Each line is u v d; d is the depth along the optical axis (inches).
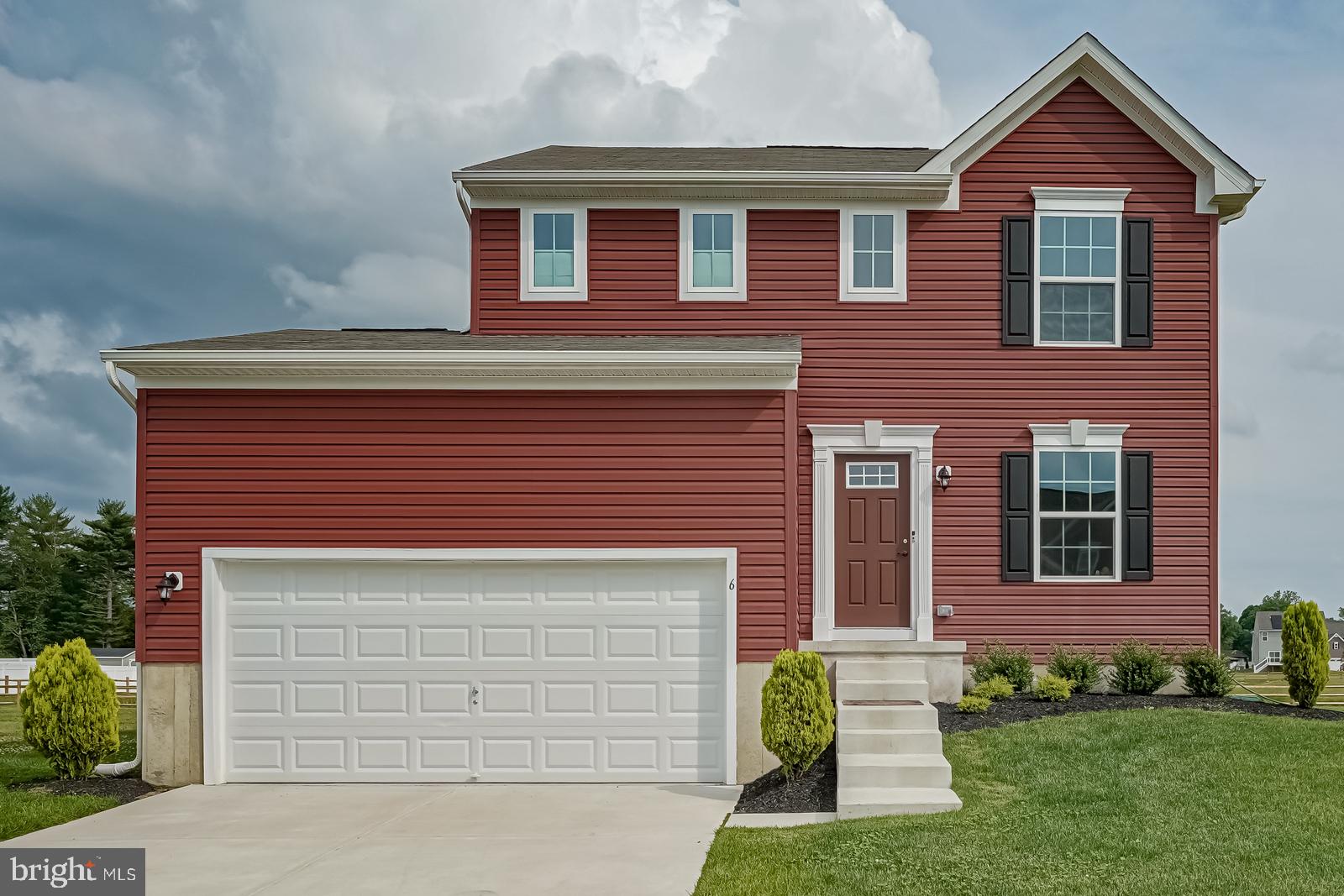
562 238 549.0
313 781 432.5
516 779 432.5
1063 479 532.1
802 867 283.9
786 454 435.2
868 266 540.4
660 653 436.5
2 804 381.1
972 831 310.5
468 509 438.0
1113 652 510.9
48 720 429.4
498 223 548.7
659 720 434.3
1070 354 533.6
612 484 437.4
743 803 385.1
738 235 540.4
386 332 571.8
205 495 437.1
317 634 438.0
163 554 436.1
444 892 278.1
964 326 534.6
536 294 543.8
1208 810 320.5
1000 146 540.4
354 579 439.8
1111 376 533.3
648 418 438.9
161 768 430.9
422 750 434.6
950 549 526.0
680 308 540.1
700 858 307.6
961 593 524.1
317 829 351.3
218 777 430.6
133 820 366.3
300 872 297.9
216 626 434.6
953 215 538.6
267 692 435.8
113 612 2262.6
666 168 546.6
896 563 524.4
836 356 534.3
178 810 382.3
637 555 434.3
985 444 530.3
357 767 433.7
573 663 437.1
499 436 439.5
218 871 299.6
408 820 364.5
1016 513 526.0
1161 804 326.6
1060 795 339.9
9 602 2381.9
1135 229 534.9
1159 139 537.6
